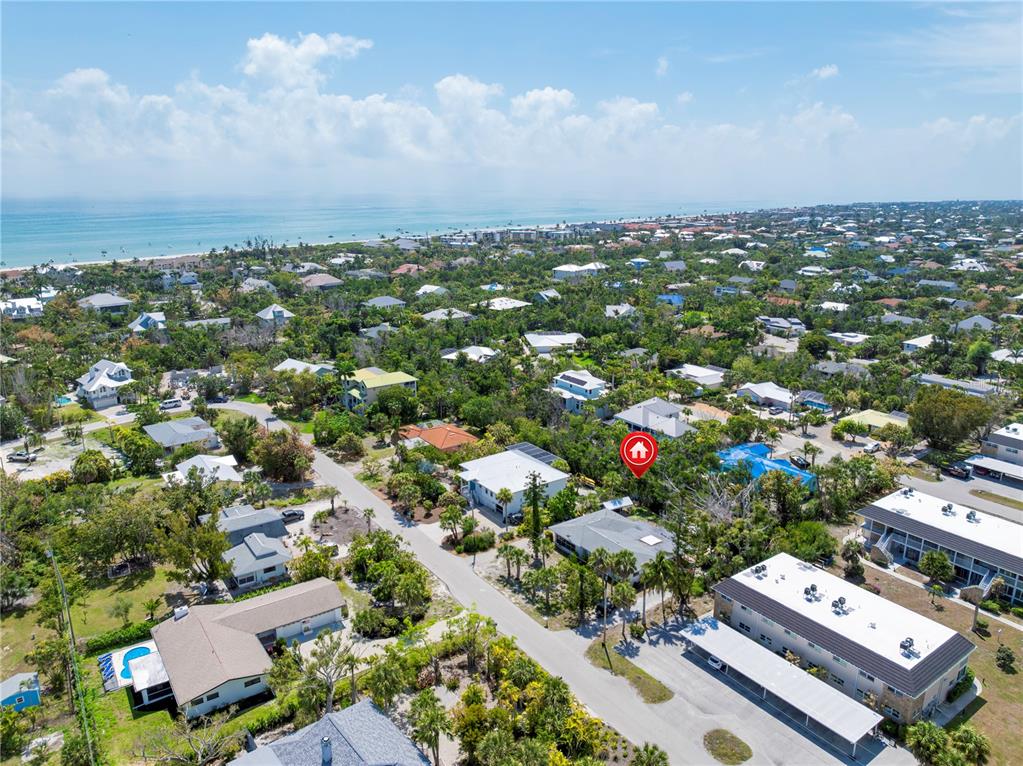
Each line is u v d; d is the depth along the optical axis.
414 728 57.12
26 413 143.12
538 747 50.59
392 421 132.75
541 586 77.56
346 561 85.94
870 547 92.56
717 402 152.00
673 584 75.00
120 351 186.25
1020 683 66.38
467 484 108.12
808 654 67.94
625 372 167.25
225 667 63.12
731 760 56.28
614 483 104.44
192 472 99.31
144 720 60.78
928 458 124.81
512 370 165.88
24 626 75.44
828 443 130.50
